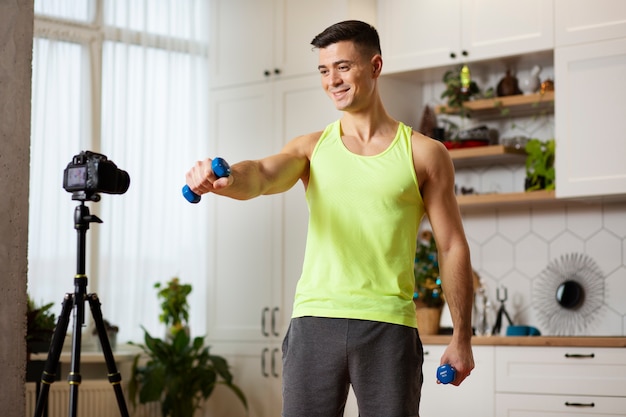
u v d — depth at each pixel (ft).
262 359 17.49
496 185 16.57
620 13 14.39
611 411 13.44
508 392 14.29
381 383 6.77
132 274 18.21
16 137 9.71
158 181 18.63
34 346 15.12
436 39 16.11
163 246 18.57
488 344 14.53
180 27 19.12
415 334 6.99
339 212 7.04
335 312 6.82
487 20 15.62
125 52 18.37
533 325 15.99
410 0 16.44
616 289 15.28
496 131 16.56
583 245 15.65
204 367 17.74
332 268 6.98
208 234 18.49
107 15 18.21
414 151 7.17
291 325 7.08
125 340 18.03
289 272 17.31
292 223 17.35
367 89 7.11
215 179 6.31
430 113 17.02
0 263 9.48
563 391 13.83
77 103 17.74
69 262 17.37
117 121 18.19
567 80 14.78
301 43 17.43
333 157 7.18
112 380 10.66
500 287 16.39
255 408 17.58
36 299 16.97
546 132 16.17
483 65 16.21
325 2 17.08
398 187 7.02
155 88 18.71
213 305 18.29
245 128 18.12
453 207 7.31
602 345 13.56
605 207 15.48
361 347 6.75
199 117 19.21
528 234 16.19
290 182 7.28
